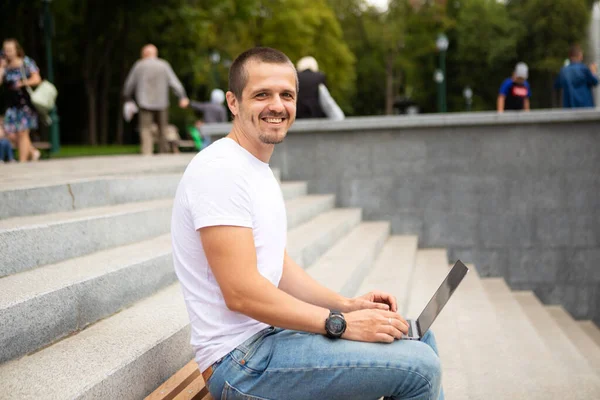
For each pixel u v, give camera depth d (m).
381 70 53.09
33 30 22.89
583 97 9.95
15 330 2.42
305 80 9.02
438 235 8.54
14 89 9.05
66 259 3.42
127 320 2.96
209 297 2.20
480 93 48.81
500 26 46.31
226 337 2.19
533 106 47.06
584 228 8.27
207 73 31.22
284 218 2.34
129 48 26.62
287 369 2.12
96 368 2.29
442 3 46.38
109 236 3.85
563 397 3.75
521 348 4.93
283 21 34.91
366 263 5.84
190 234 2.17
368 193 8.66
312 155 8.74
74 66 29.73
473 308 5.83
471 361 4.36
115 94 31.53
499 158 8.35
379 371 2.09
